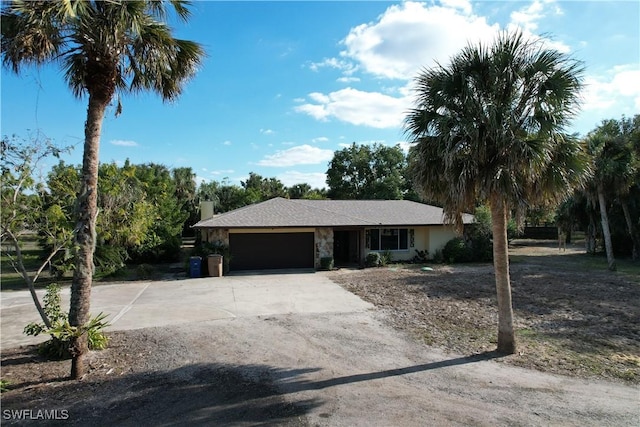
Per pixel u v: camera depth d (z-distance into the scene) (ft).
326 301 41.34
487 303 39.93
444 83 24.17
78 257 23.85
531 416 16.71
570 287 48.65
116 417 16.80
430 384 20.15
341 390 19.42
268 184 185.88
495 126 22.48
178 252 83.05
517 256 85.66
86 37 22.75
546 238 134.10
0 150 23.27
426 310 36.99
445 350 25.62
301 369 22.29
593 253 87.97
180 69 27.78
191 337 28.60
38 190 25.23
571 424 16.05
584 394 18.94
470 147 23.71
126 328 31.17
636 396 18.72
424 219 75.31
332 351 25.40
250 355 24.66
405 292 46.06
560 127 23.99
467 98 23.41
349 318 34.09
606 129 64.95
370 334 29.22
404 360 23.75
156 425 16.12
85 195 24.02
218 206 154.40
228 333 29.60
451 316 34.68
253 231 66.85
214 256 59.98
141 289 49.44
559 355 24.62
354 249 77.25
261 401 18.21
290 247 68.59
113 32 22.04
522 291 46.26
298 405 17.79
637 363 23.26
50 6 20.57
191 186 148.05
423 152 25.89
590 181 62.18
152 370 22.25
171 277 59.98
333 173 169.27
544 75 23.58
